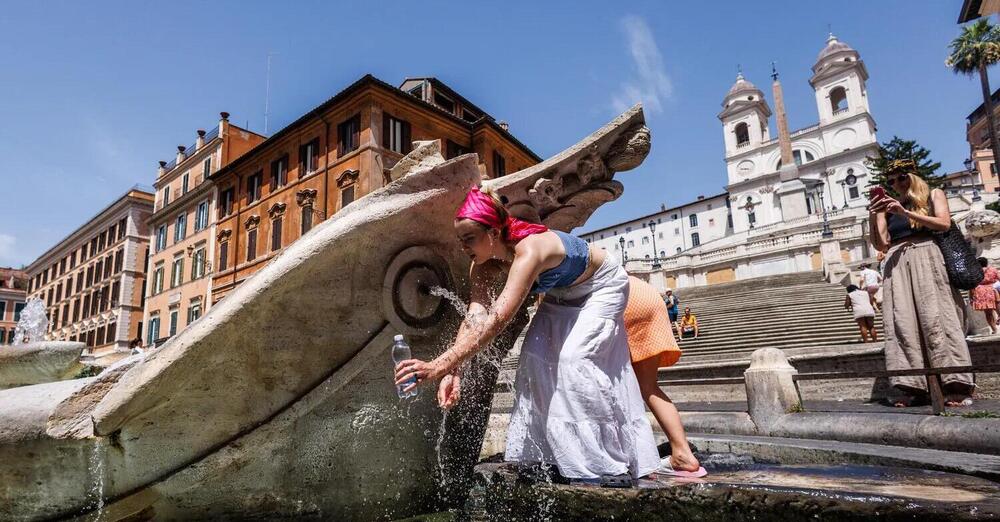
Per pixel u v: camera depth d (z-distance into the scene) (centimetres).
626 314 270
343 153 3031
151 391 191
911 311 428
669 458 257
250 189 3716
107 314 5291
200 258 4144
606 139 278
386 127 2972
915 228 433
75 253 6278
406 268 246
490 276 240
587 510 211
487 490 250
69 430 195
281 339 216
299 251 209
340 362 236
